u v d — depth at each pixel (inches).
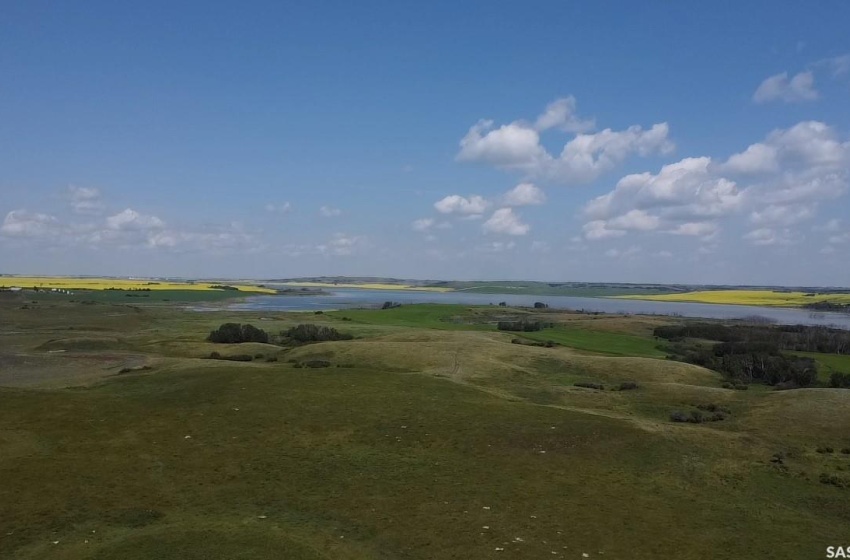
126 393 1546.5
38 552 730.8
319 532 808.9
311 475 1028.5
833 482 1079.6
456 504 917.2
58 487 931.3
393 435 1245.1
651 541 812.6
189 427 1262.3
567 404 1667.1
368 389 1590.8
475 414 1386.6
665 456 1176.2
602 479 1055.6
